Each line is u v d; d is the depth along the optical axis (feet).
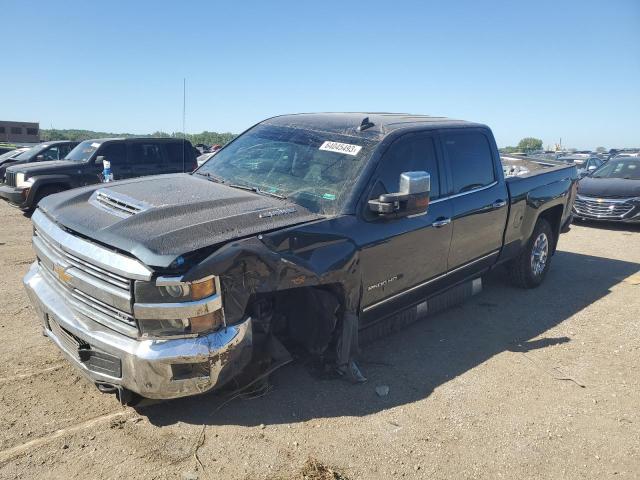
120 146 40.78
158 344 9.31
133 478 9.18
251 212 11.25
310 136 14.73
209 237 9.91
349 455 10.16
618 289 21.54
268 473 9.51
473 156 16.71
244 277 9.92
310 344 12.27
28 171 36.45
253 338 11.16
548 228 21.31
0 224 32.96
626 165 40.55
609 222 37.01
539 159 25.91
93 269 10.00
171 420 10.91
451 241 15.28
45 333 12.35
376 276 12.84
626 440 11.18
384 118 15.55
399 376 13.42
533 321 17.67
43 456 9.61
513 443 10.87
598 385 13.47
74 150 41.93
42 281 12.02
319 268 11.16
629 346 15.87
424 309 15.21
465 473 9.89
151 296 9.21
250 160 14.79
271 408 11.53
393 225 13.10
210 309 9.38
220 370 9.64
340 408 11.70
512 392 12.91
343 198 12.47
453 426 11.34
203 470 9.48
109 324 9.85
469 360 14.56
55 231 11.08
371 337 13.66
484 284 21.50
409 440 10.75
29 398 11.44
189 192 12.32
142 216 10.49
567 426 11.59
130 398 10.48
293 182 13.32
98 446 9.96
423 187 12.33
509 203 17.85
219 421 10.96
